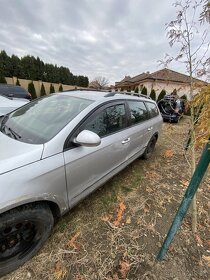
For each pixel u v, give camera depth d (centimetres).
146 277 177
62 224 225
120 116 284
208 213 275
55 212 194
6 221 144
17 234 162
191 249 211
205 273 187
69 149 192
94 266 182
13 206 142
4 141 183
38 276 168
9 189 141
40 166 163
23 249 173
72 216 238
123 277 175
